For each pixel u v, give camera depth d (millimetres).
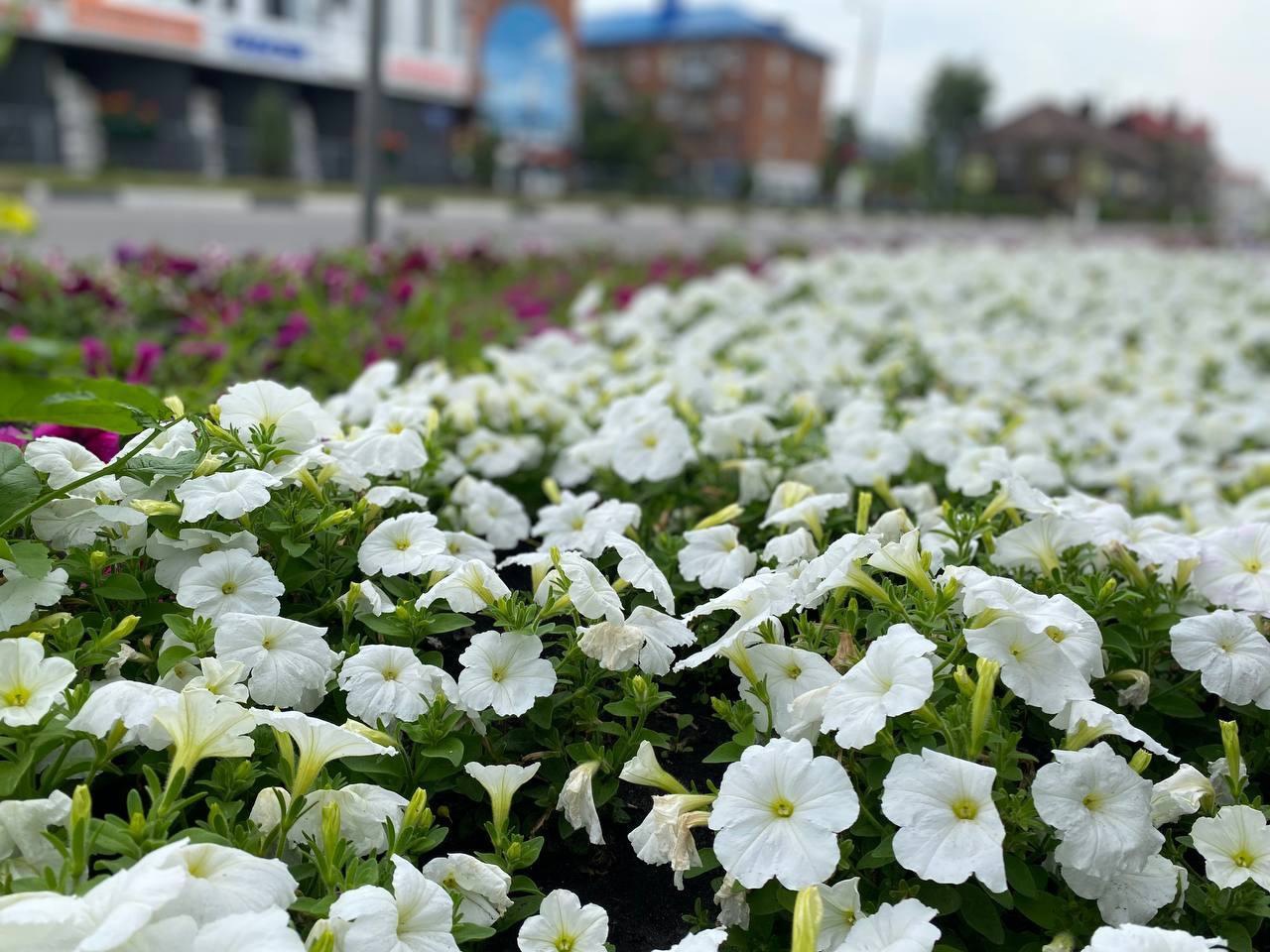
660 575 1838
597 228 19703
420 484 2244
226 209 16312
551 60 36781
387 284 5895
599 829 1584
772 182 53438
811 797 1401
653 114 44938
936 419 3086
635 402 2666
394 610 1771
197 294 4840
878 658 1514
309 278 5641
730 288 6191
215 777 1444
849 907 1422
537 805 1774
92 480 1664
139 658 1615
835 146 52875
